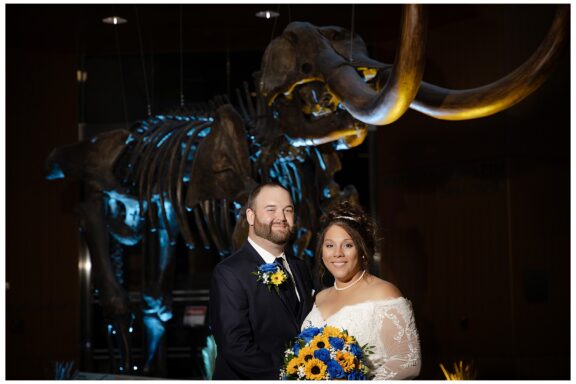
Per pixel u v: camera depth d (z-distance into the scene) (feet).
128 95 30.86
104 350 30.04
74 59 30.17
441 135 25.90
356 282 11.05
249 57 30.96
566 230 24.07
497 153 24.22
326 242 11.05
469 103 13.93
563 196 24.12
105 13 26.91
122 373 22.68
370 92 15.16
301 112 18.49
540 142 24.07
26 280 29.71
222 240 20.77
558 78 24.16
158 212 23.27
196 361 29.73
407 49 12.24
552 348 23.65
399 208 27.22
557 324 23.72
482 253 24.50
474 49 25.02
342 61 16.92
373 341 10.48
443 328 25.45
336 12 26.55
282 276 11.85
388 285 10.84
